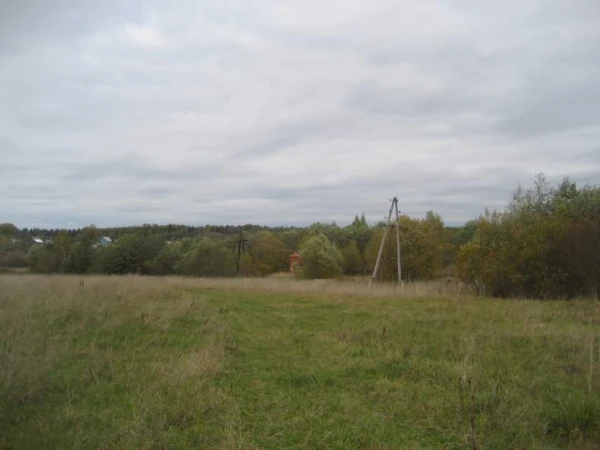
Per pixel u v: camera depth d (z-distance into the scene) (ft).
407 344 25.18
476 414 15.19
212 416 15.16
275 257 195.62
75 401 16.15
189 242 171.73
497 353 23.08
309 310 40.01
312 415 15.28
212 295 50.06
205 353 21.71
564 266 50.16
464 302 45.03
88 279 59.82
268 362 22.09
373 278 81.10
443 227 136.77
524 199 63.21
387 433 13.98
